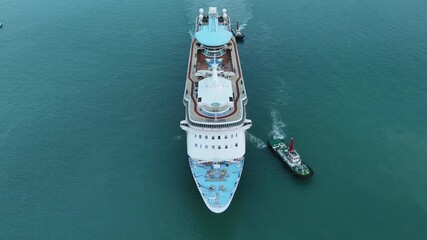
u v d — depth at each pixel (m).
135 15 185.62
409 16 180.12
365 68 144.75
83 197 99.06
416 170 104.75
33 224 93.19
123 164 107.56
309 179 102.44
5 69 147.75
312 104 127.75
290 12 186.38
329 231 90.75
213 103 93.69
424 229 90.75
